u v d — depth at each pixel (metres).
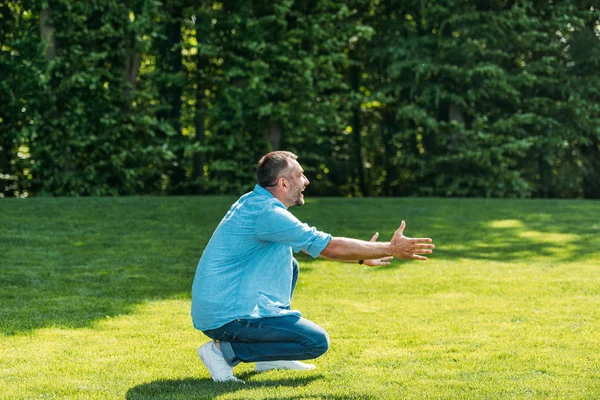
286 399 3.34
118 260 7.80
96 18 16.28
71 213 11.39
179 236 9.62
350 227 10.62
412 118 19.53
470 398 3.34
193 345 4.46
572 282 6.58
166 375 3.81
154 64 19.47
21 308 5.46
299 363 3.97
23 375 3.77
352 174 23.00
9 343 4.43
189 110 18.48
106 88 16.19
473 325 4.95
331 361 4.07
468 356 4.14
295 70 18.16
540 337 4.58
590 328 4.83
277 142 18.88
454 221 11.50
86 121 16.17
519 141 18.84
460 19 18.77
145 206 12.55
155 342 4.53
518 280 6.73
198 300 3.61
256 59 17.62
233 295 3.57
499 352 4.21
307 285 6.52
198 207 12.63
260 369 3.93
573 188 21.64
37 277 6.77
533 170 21.33
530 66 19.70
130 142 16.73
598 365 3.93
